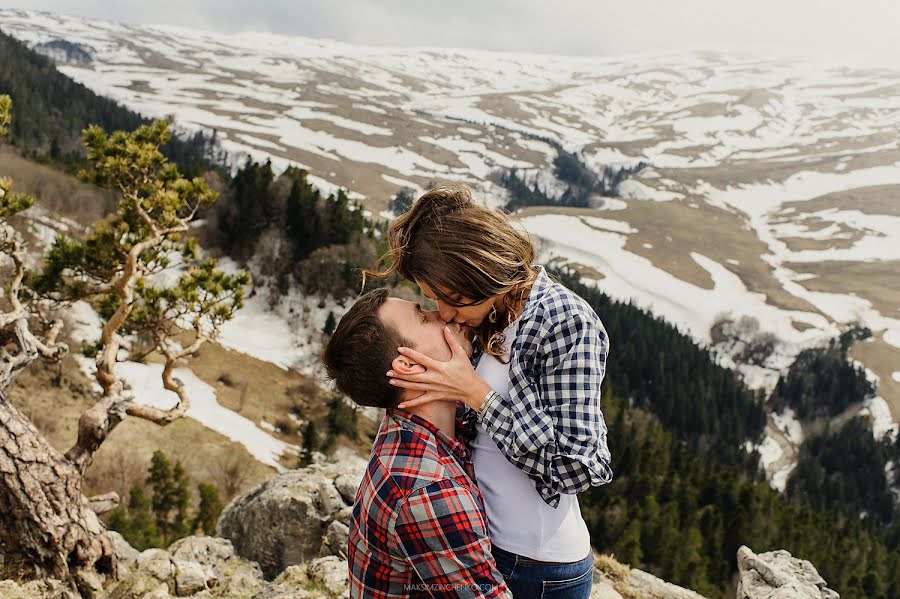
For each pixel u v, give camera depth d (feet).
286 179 292.61
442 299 7.04
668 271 571.69
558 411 6.77
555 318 6.85
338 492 27.55
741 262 609.83
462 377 6.80
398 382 6.65
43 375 148.87
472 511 6.25
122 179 38.04
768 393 405.59
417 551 6.15
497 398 6.82
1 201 32.45
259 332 253.85
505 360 7.20
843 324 479.00
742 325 465.47
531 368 6.99
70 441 130.41
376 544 6.46
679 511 167.53
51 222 220.23
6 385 30.63
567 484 6.65
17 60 576.20
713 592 130.41
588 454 6.58
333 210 288.71
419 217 7.18
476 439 7.44
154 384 184.24
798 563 23.22
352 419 206.59
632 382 344.69
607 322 376.07
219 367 217.15
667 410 327.26
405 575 6.55
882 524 287.07
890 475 310.24
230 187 297.74
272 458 170.60
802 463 314.76
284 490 27.22
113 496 33.19
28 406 135.54
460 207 7.08
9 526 25.63
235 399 198.49
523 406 6.79
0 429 25.63
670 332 393.29
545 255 583.58
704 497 179.42
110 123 572.10
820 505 260.62
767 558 23.56
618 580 22.40
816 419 365.20
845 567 152.66
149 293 37.37
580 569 7.30
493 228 6.81
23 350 31.91
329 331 254.88
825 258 638.12
